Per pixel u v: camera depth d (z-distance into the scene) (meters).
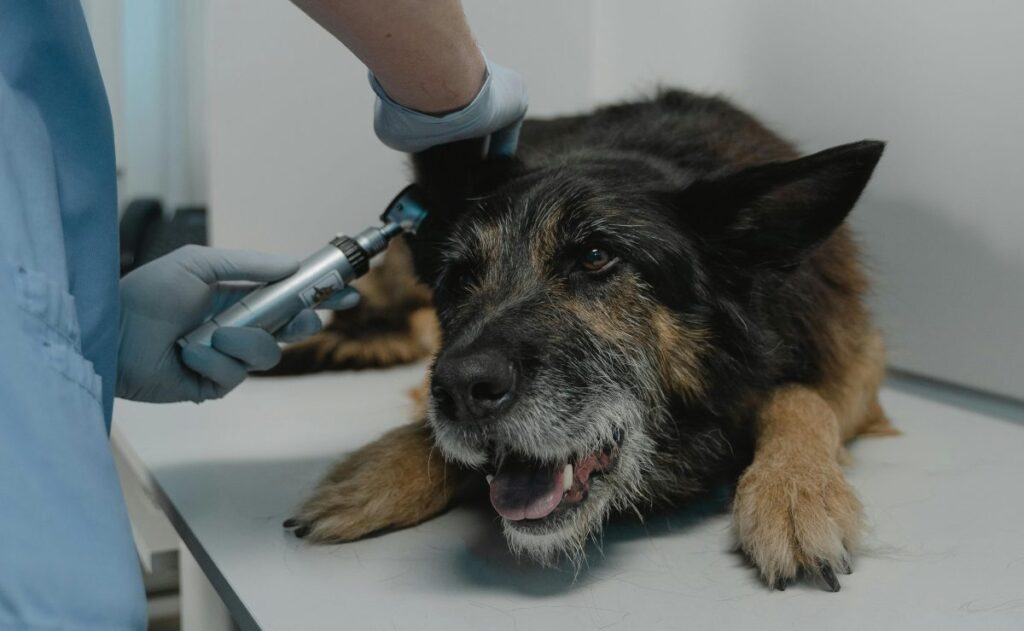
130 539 1.01
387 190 2.80
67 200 1.16
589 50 3.03
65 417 0.99
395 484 1.54
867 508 1.56
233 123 2.62
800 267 1.76
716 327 1.65
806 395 1.76
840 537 1.33
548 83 2.99
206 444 1.95
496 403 1.40
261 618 1.22
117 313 1.25
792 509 1.36
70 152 1.16
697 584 1.32
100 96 1.17
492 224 1.68
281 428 2.07
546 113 3.00
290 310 1.55
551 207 1.64
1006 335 2.08
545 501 1.43
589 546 1.49
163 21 3.74
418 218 1.64
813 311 1.83
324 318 2.71
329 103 2.70
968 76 2.08
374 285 2.72
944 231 2.19
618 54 2.98
